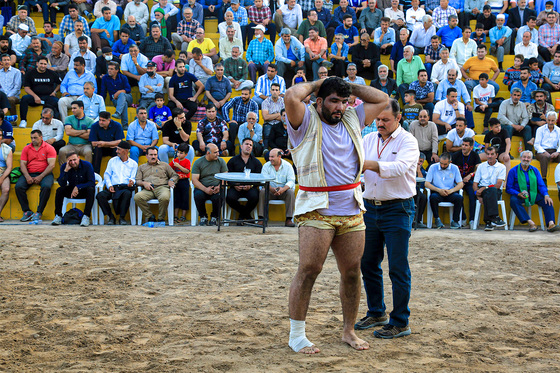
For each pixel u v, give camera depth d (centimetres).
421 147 1144
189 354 378
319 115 381
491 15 1526
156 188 1024
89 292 542
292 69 1380
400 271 421
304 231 381
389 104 427
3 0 1489
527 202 1020
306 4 1570
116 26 1437
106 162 1143
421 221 1045
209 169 1044
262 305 502
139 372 346
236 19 1480
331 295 539
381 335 420
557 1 1584
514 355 382
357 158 385
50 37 1411
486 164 1052
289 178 1048
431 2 1588
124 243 796
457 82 1277
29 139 1188
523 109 1227
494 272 647
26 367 354
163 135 1143
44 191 1038
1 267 640
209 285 574
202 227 1004
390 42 1459
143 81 1262
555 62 1365
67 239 823
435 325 450
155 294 538
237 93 1328
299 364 360
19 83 1259
